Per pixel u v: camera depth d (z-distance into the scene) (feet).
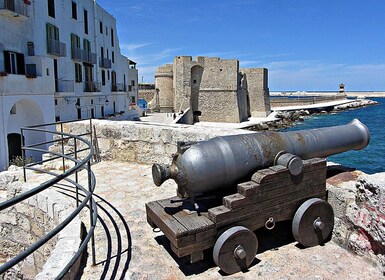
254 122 153.69
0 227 19.27
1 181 21.29
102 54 110.52
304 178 12.64
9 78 54.29
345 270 11.48
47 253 16.38
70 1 84.89
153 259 12.17
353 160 81.87
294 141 13.38
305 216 12.46
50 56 74.84
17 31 62.13
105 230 14.35
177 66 160.56
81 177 22.06
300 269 11.53
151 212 12.60
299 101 246.88
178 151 12.08
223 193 12.57
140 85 263.29
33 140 63.57
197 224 11.09
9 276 18.28
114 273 11.28
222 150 11.76
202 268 11.69
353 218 12.51
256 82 177.17
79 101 90.68
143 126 24.52
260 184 11.73
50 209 16.29
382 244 11.08
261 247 13.01
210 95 161.17
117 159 25.86
